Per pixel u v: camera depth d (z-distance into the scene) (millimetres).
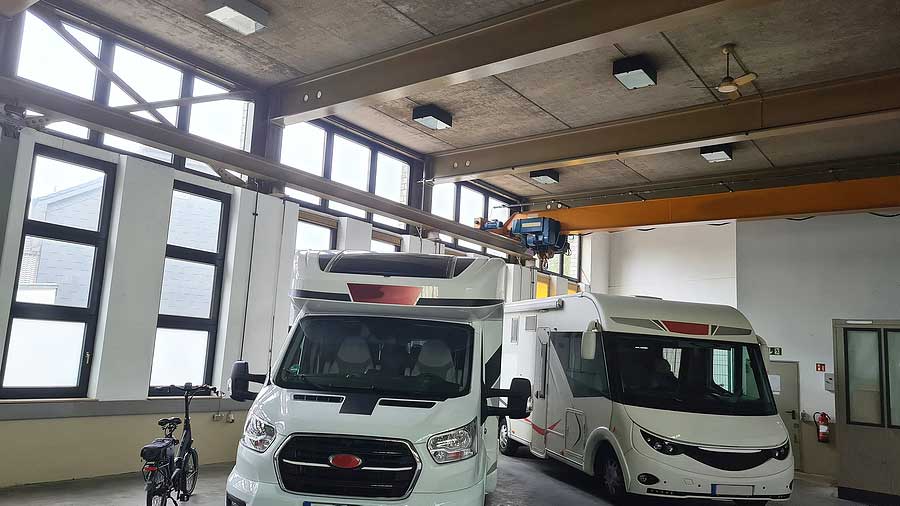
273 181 8961
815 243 11969
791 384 11789
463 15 7203
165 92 8320
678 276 15789
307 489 3920
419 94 9539
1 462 6316
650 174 13055
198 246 8297
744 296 12539
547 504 7133
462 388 4551
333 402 4242
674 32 7406
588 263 16500
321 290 4922
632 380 7238
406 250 11500
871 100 8188
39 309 6793
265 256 8797
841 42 7445
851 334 8922
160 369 7879
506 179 13742
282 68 8766
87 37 7520
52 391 6875
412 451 3943
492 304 4926
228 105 9078
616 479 7082
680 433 6656
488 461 5172
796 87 8625
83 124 6859
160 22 7668
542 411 9078
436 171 12305
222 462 8258
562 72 8633
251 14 7062
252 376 5023
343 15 7359
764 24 7145
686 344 7480
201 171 8648
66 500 5977
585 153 10539
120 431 7242
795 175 12102
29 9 6891
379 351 4738
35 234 6770
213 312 8391
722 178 12852
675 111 9617
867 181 9766
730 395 7270
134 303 7352
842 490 8820
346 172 10914
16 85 6316
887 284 11234
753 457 6582
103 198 7383
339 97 8602
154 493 5148
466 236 12258
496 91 9336
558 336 8781
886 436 8516
